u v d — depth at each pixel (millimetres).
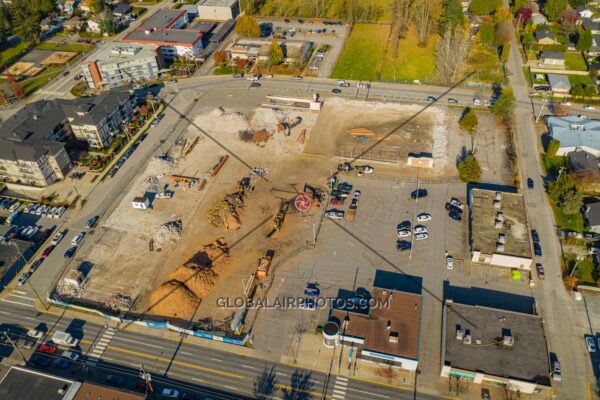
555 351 98750
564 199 126125
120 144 160125
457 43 184000
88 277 117688
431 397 92688
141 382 96125
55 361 100188
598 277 111500
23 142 143750
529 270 114250
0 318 109562
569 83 175500
